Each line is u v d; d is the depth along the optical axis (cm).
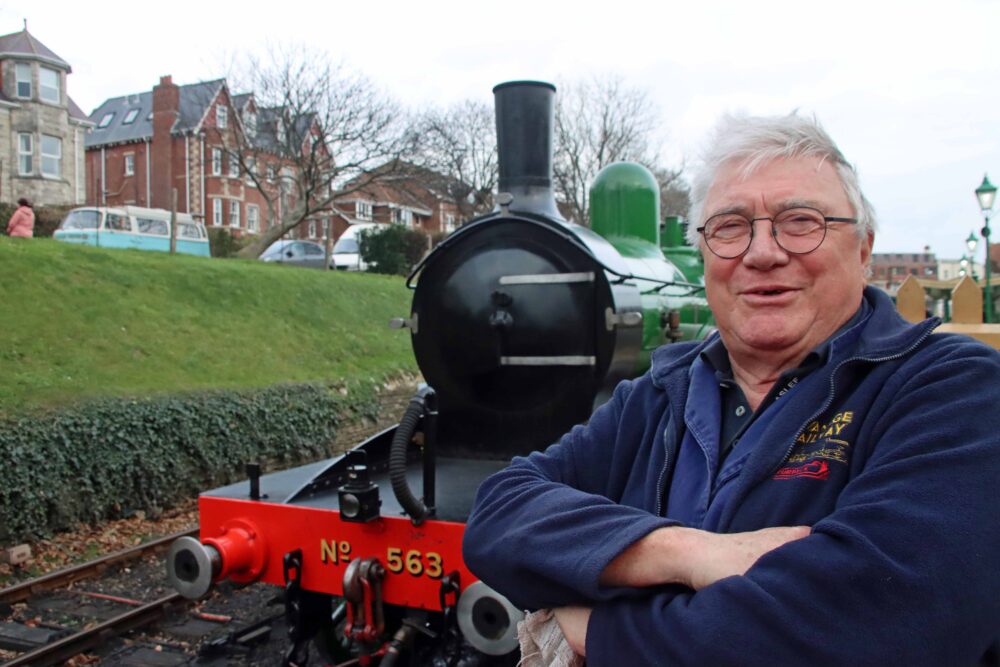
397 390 991
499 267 386
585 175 2798
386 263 2091
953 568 98
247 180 3366
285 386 810
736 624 104
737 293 139
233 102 2103
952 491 103
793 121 139
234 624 439
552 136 415
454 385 404
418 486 359
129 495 620
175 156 3284
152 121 3403
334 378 904
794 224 135
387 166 2164
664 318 460
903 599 98
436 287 406
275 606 467
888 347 125
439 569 298
